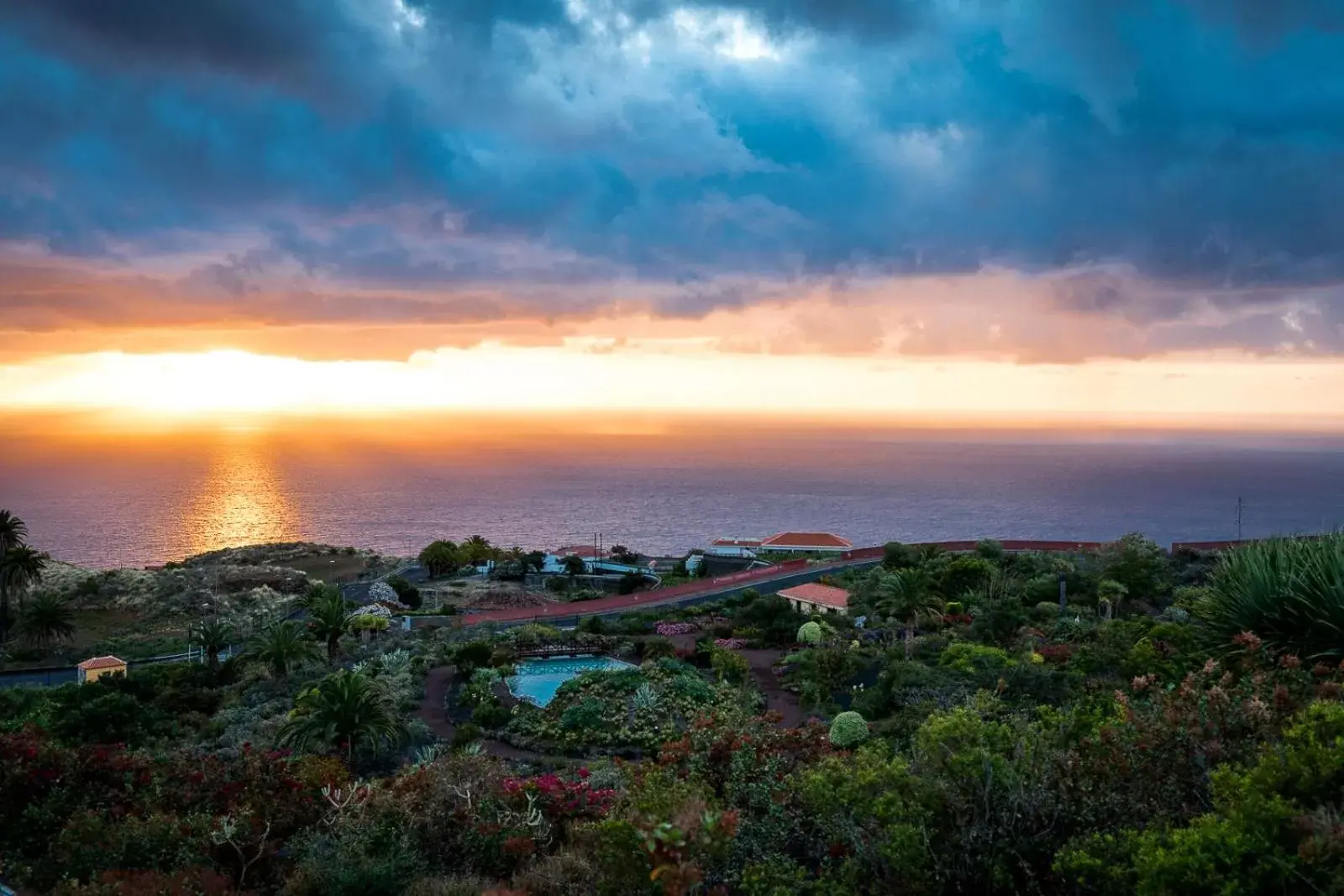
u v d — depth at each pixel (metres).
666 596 71.94
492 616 67.25
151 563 197.62
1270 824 8.65
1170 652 26.73
